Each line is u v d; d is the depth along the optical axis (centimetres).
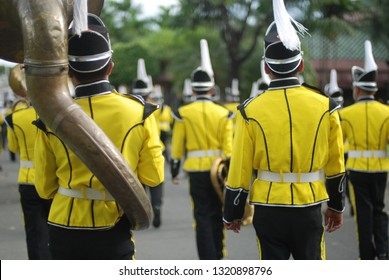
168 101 4566
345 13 2988
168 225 1295
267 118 608
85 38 522
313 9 2786
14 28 518
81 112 472
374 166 964
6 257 1013
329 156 616
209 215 980
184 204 1568
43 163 547
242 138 616
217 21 3083
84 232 539
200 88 1031
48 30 464
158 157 555
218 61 3506
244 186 617
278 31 601
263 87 1484
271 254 613
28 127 853
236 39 3109
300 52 622
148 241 1141
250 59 3325
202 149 1006
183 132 1025
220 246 991
